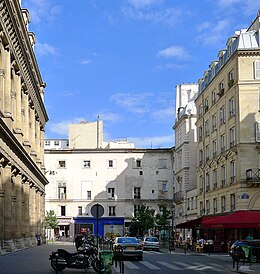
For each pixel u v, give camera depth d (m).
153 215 72.31
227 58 49.91
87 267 21.83
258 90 45.50
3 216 31.86
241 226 35.53
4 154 29.86
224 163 50.25
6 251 32.66
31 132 47.88
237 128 45.78
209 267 27.08
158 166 82.50
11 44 32.25
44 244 55.25
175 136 77.62
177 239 63.25
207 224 36.44
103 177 82.25
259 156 44.69
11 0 29.20
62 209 81.69
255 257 31.17
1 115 29.05
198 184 61.78
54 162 82.56
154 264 29.02
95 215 23.66
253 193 44.47
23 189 42.31
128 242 32.88
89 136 91.00
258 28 49.88
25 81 40.75
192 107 70.69
